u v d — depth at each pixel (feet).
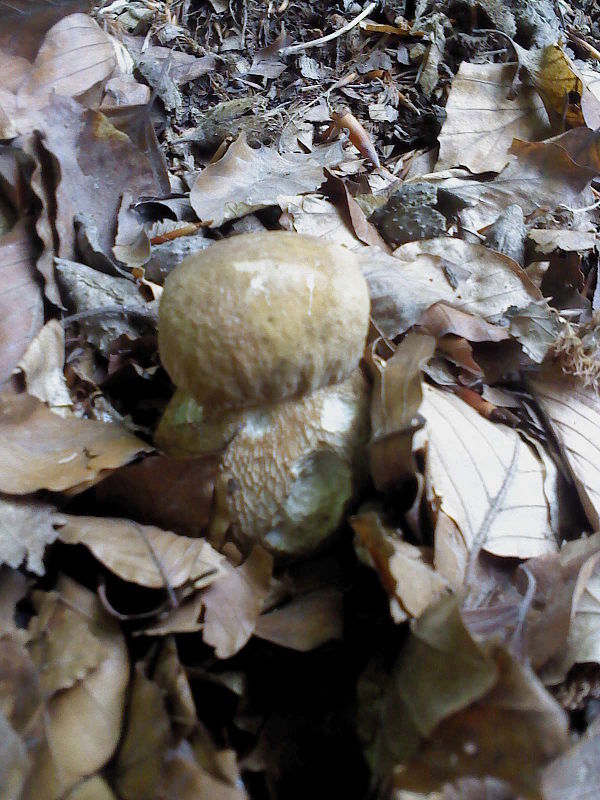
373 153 1.29
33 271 0.83
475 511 0.70
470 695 0.48
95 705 0.54
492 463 0.74
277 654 0.62
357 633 0.64
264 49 1.45
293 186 1.09
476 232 1.12
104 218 0.98
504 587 0.68
